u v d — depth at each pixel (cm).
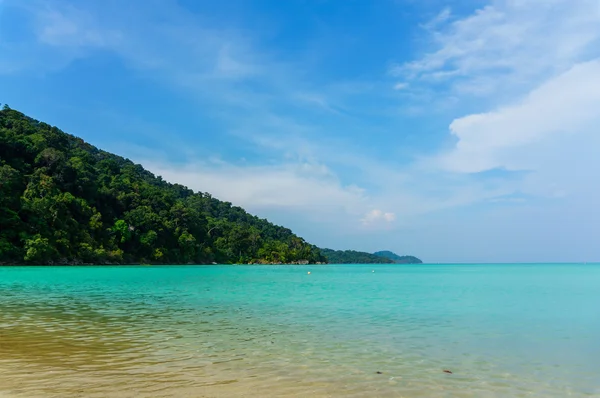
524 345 1527
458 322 2045
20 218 8469
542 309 2578
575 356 1366
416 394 991
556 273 10000
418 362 1275
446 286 4878
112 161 15575
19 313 2200
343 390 1009
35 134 11544
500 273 9956
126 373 1118
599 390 1041
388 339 1616
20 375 1088
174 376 1096
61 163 10519
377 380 1091
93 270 7550
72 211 10056
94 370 1144
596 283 5503
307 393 983
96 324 1884
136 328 1797
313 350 1414
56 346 1430
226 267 13012
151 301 2864
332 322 2016
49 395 942
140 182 15875
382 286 4825
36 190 9306
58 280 4756
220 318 2109
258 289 4106
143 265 11719
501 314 2339
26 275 5519
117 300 2892
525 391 1027
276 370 1167
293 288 4356
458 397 977
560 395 1002
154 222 12712
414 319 2136
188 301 2902
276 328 1831
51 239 8794
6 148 9919
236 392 981
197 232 15200
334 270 12556
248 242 18575
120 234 11281
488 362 1284
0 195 8294
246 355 1334
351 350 1420
